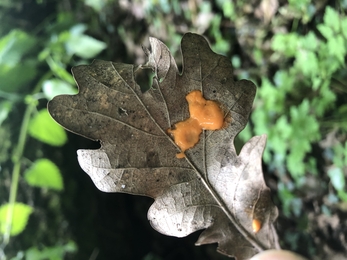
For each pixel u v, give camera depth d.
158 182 0.11
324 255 0.25
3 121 0.30
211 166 0.11
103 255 0.32
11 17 0.35
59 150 0.31
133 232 0.35
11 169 0.29
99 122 0.10
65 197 0.31
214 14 0.28
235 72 0.28
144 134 0.10
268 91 0.25
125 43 0.36
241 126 0.11
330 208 0.25
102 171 0.10
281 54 0.25
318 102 0.23
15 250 0.28
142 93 0.10
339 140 0.23
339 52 0.21
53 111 0.10
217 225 0.11
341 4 0.21
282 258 0.11
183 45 0.10
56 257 0.28
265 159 0.27
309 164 0.25
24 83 0.29
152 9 0.32
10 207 0.26
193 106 0.11
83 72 0.10
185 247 0.34
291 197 0.27
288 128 0.24
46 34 0.33
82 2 0.38
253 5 0.25
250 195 0.11
